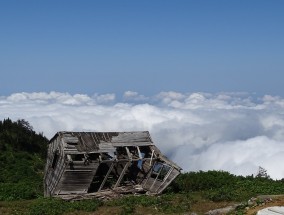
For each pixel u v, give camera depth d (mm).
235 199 32594
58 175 36375
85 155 36531
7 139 83875
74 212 29172
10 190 37438
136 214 28484
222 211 27953
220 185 40781
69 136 37219
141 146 41000
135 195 36844
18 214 28375
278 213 20766
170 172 38344
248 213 25500
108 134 39000
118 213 28766
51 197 35031
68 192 36219
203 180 41438
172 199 32750
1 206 31047
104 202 32688
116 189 38125
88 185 36812
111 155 38281
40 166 71812
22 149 83375
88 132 38406
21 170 64500
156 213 28703
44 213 28547
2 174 59875
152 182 38781
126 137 39438
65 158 35750
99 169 41719
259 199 29375
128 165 38406
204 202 31906
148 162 39844
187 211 29234
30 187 41250
